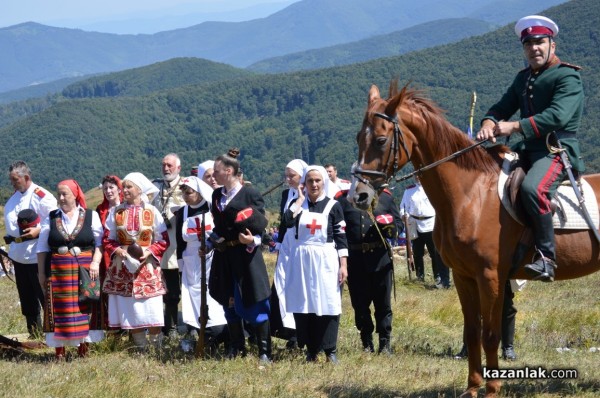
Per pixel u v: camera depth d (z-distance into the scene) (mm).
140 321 10070
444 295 16609
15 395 7758
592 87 138250
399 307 14383
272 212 41562
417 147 7297
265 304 9625
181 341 10695
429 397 7773
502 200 7227
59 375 8609
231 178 9516
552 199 7230
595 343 11211
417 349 10734
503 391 7711
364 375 8711
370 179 7066
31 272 11344
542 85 7320
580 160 7418
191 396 7895
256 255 9477
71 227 9891
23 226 11195
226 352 10250
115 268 10148
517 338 11508
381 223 9992
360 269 10258
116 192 10812
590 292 17734
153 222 10211
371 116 7133
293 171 10359
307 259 9445
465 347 10211
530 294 17594
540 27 7352
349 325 12727
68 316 9773
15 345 10500
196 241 10500
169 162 11656
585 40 164625
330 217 9570
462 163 7316
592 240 7348
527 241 7258
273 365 9281
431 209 18000
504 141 7836
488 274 7152
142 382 8375
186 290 10594
